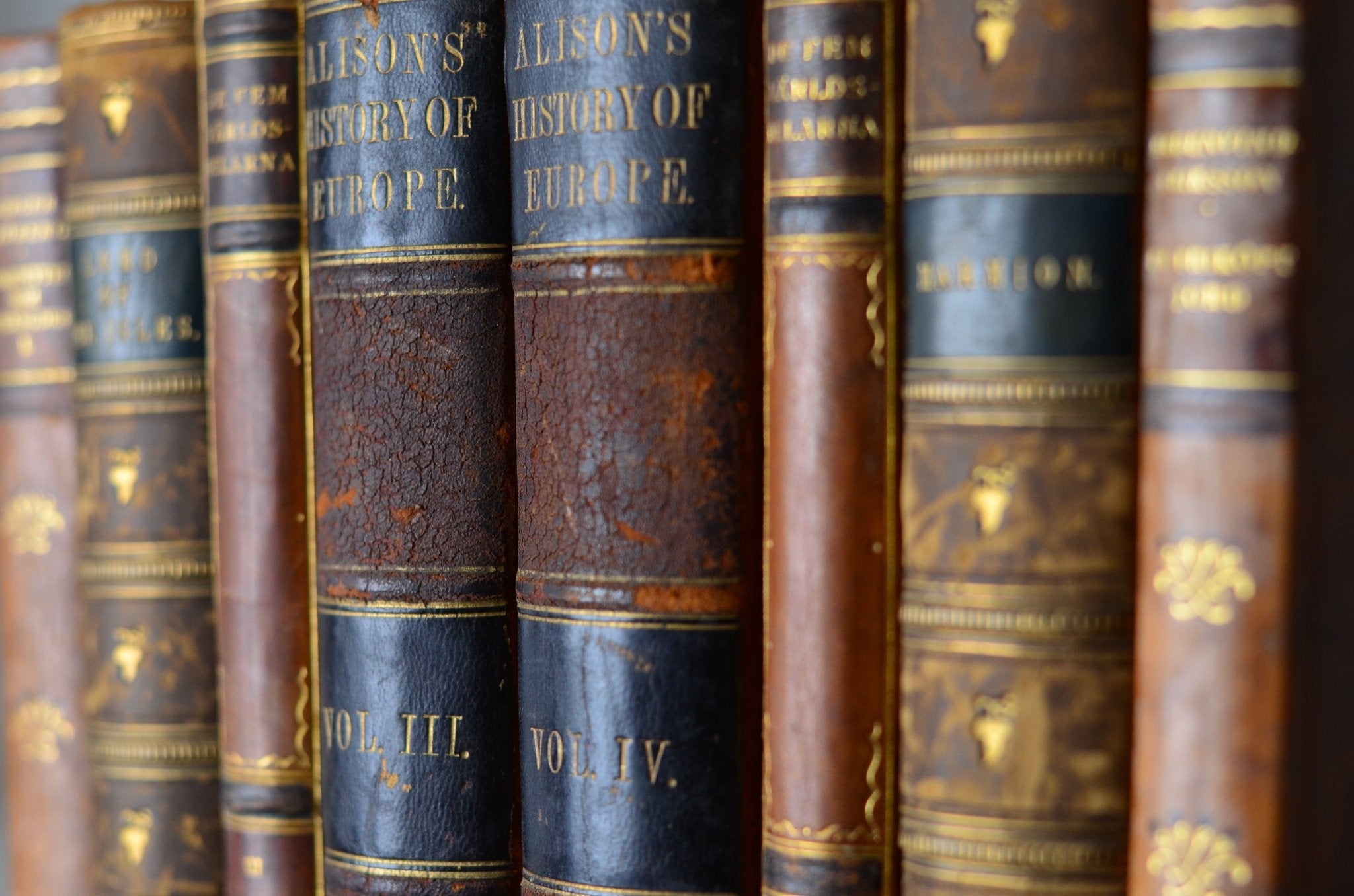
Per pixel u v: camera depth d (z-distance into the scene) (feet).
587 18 2.07
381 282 2.24
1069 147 1.83
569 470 2.12
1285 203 1.71
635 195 2.05
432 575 2.25
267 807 2.44
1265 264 1.71
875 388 1.98
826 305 1.97
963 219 1.87
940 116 1.88
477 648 2.26
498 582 2.26
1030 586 1.87
